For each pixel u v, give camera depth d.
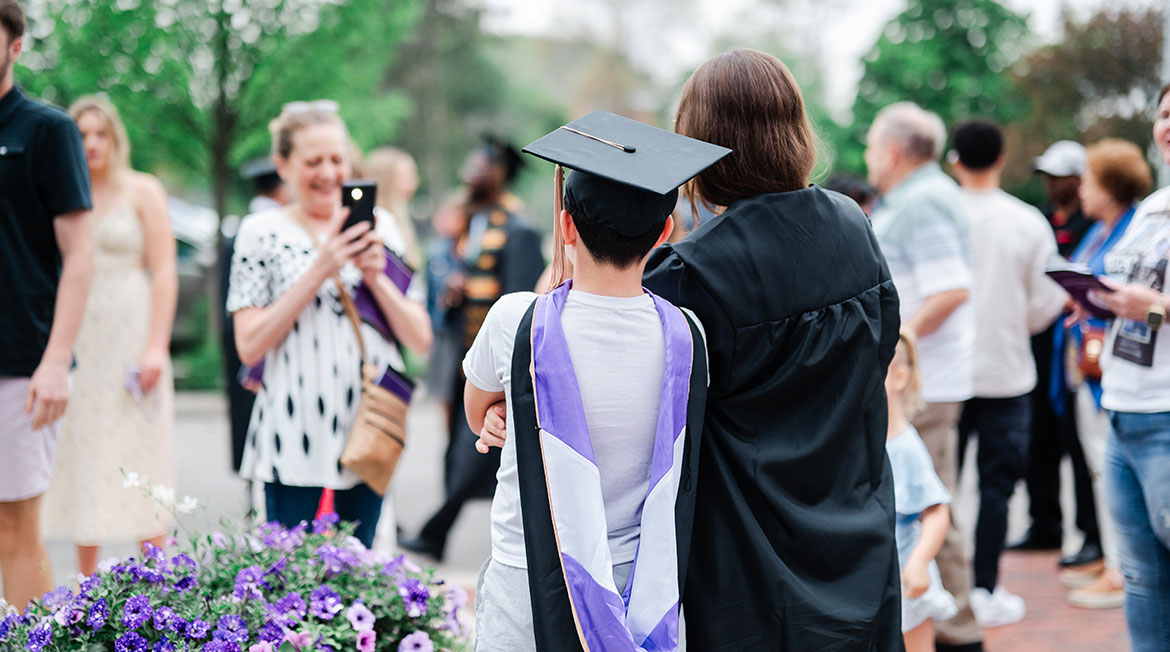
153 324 4.14
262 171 5.36
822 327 2.07
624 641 1.83
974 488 7.64
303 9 9.44
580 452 1.88
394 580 2.93
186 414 10.82
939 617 3.12
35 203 3.09
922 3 13.98
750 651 1.97
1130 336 3.06
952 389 4.23
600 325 1.96
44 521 4.07
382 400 3.40
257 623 2.58
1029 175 13.19
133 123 9.32
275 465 3.37
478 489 5.60
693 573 2.02
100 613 2.54
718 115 2.18
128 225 4.08
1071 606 4.89
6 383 3.06
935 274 4.16
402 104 10.91
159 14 8.90
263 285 3.45
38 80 8.54
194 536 2.90
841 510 2.06
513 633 1.98
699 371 2.00
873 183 4.47
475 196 6.38
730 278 2.05
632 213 1.93
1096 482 5.34
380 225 3.65
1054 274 3.14
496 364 2.01
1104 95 12.70
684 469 1.96
